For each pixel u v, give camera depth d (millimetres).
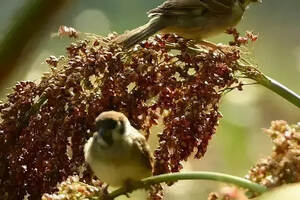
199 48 3898
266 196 3516
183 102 3832
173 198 4512
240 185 3672
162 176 3785
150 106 3848
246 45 3885
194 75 3832
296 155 3678
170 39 3893
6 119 3844
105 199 3777
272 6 7570
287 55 6512
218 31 4145
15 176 3840
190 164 4559
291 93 3855
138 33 3914
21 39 3818
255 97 5023
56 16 3826
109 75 3828
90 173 3861
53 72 3840
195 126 3832
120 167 3828
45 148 3836
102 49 3842
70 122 3832
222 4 4137
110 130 3828
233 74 3836
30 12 3818
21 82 3850
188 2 4082
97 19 6285
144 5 7195
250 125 4887
